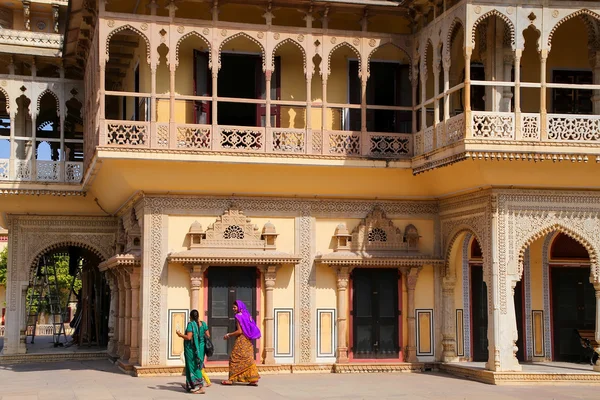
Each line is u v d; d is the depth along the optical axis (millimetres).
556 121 14266
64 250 26422
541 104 14273
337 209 16578
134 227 16500
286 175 15789
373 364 16156
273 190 16141
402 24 17000
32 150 19828
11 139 19688
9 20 23500
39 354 20000
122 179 15562
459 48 16641
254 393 12977
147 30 15070
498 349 14523
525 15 14281
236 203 16109
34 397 12617
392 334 16531
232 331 15883
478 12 14141
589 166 14469
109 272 19984
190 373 13000
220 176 15609
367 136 15945
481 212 15125
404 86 16922
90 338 22328
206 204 15992
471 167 14508
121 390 13367
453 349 16578
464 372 15375
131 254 16281
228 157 15180
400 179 16234
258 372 15281
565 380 14500
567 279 17391
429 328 16656
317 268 16359
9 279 20328
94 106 16516
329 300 16359
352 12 16062
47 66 20953
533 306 17172
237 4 15742
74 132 25078
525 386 14164
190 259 15445
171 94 15125
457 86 14430
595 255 14961
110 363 18766
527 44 16625
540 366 15859
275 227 16234
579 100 16797
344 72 16750
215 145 15219
